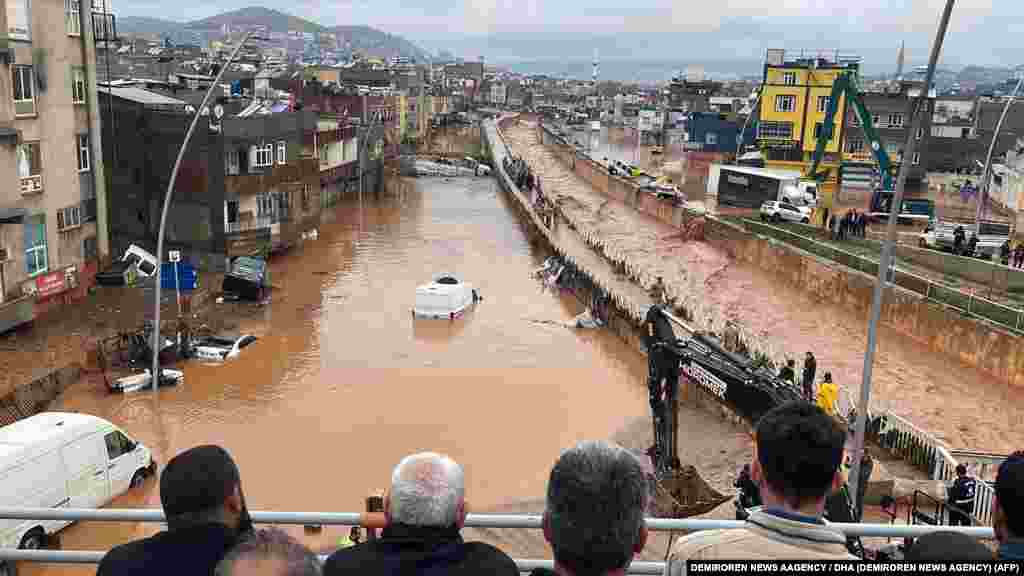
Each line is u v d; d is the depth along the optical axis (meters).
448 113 186.75
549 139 165.12
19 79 35.41
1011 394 33.41
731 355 29.97
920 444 23.67
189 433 27.47
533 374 35.22
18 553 5.96
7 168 33.50
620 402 32.19
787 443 3.43
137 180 51.41
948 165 99.25
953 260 49.12
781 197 75.06
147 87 62.12
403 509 3.70
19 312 33.62
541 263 59.31
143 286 42.84
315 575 3.20
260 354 36.09
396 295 48.06
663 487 21.61
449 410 30.50
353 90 112.81
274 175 53.47
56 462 19.23
